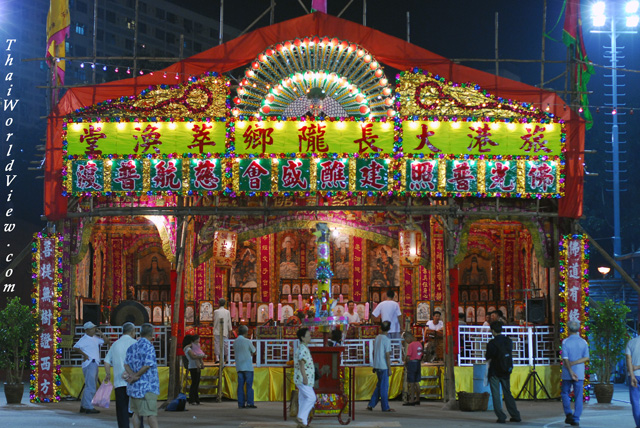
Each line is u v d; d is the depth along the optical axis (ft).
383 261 76.38
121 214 55.83
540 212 58.59
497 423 44.09
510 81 57.88
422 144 56.59
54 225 57.93
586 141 120.98
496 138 57.11
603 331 56.44
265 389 57.77
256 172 56.18
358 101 58.08
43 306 56.29
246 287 76.59
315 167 56.18
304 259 77.56
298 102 58.34
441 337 67.62
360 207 55.83
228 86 57.47
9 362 55.72
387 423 43.75
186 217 55.67
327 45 57.82
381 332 51.52
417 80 57.67
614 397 62.80
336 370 45.32
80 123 56.70
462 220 59.26
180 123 56.49
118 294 75.87
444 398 54.90
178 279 53.98
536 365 57.93
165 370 57.88
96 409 50.80
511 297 75.92
